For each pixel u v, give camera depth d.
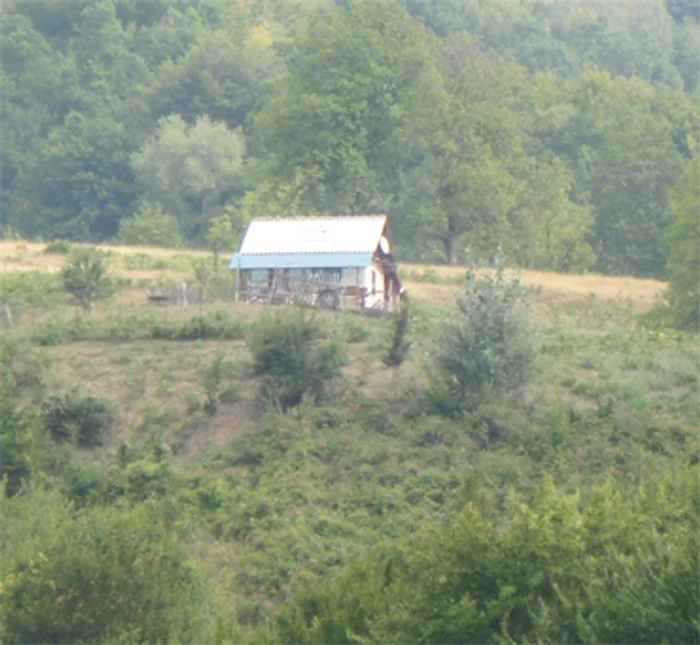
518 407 102.88
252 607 74.88
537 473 91.62
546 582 53.19
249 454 97.44
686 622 47.78
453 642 52.03
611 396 103.06
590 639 48.69
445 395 101.62
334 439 98.19
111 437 102.75
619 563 51.25
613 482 82.00
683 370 112.50
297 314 111.88
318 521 86.56
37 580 59.50
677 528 55.84
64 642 58.72
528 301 110.00
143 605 60.12
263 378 106.00
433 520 85.50
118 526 64.25
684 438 96.06
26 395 105.38
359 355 114.19
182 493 90.12
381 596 56.78
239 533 85.62
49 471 95.25
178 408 105.56
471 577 54.00
